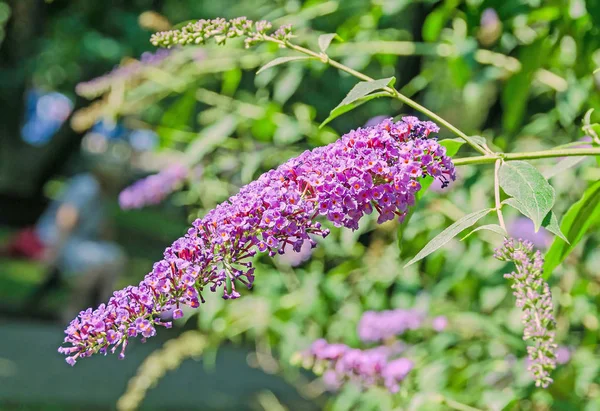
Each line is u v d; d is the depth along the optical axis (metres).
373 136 1.54
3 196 15.34
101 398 6.65
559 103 3.08
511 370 2.89
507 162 1.59
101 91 3.39
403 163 1.52
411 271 3.51
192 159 3.46
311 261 3.96
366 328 3.23
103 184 8.95
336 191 1.47
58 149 14.28
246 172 3.32
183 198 4.09
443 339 3.11
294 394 7.03
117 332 1.40
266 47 3.21
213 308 3.63
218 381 7.73
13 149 14.45
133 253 13.97
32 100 13.02
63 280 9.52
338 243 3.80
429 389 2.92
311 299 3.62
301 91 5.91
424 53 3.17
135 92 3.46
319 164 1.52
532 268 1.47
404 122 1.59
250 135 3.63
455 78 3.22
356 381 2.81
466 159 1.63
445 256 3.35
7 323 9.71
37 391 6.67
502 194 2.10
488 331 3.03
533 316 1.45
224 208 1.49
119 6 8.00
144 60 3.40
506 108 3.02
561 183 2.95
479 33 3.10
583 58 2.86
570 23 2.78
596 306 3.01
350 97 1.68
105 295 9.25
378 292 3.56
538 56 2.86
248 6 7.00
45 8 9.58
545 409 2.82
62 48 9.20
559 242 1.91
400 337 3.47
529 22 2.89
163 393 7.07
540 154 1.64
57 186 15.58
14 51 10.66
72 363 1.38
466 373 2.98
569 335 3.24
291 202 1.46
